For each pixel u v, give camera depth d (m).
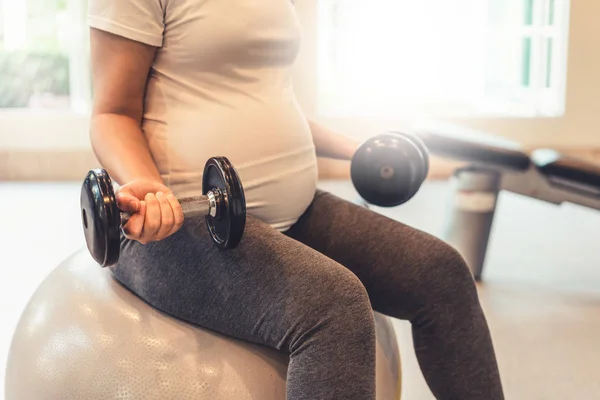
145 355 0.96
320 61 3.67
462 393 1.04
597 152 3.59
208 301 0.95
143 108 1.05
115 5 0.97
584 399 1.57
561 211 3.21
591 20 3.51
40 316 1.08
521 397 1.57
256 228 0.95
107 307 1.03
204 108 1.01
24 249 2.53
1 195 3.27
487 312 2.07
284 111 1.06
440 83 3.93
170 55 1.01
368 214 1.11
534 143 3.59
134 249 1.03
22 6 3.62
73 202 3.14
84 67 3.54
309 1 3.35
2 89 3.69
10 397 1.05
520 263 2.50
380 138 1.18
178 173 1.02
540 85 3.75
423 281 1.03
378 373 1.08
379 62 3.82
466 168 2.28
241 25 1.00
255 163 1.03
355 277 0.90
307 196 1.11
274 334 0.90
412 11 3.79
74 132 3.50
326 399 0.84
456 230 2.33
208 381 0.94
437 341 1.04
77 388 0.96
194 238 0.96
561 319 2.03
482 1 3.82
